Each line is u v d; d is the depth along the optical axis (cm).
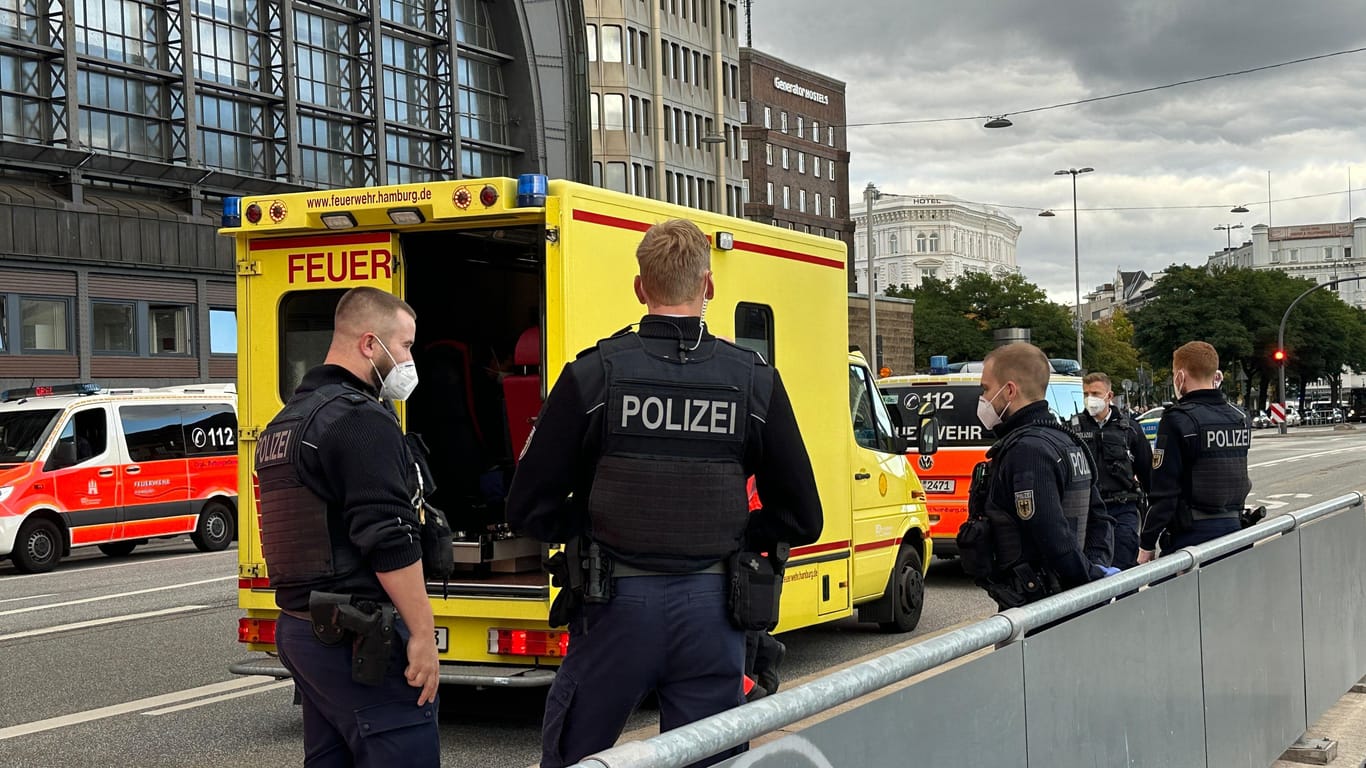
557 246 657
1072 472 498
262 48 4009
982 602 1208
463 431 798
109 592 1389
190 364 3638
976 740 350
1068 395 1447
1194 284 8212
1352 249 17512
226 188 3816
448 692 827
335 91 4303
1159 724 486
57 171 3366
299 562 367
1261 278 8288
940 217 16038
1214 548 546
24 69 3366
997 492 503
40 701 819
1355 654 765
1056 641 404
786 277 820
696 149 6925
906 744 315
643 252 367
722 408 359
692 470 355
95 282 3403
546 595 669
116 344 3459
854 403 966
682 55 6838
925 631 1045
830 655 936
